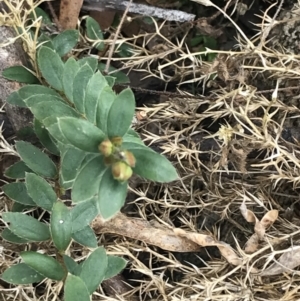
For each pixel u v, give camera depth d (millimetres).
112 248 183
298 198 195
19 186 161
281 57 192
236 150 181
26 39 173
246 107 177
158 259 191
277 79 198
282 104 191
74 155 132
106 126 120
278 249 182
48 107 139
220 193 198
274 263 173
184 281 181
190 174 195
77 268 144
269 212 174
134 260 184
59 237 138
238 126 182
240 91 182
